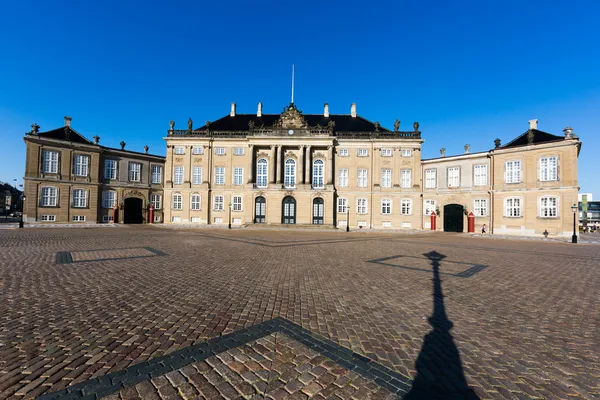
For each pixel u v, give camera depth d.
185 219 46.78
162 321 5.59
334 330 5.32
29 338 4.76
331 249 17.42
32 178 38.69
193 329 5.24
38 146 39.22
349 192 45.78
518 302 7.25
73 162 41.81
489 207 38.94
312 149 46.44
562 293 8.16
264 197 45.41
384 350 4.60
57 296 7.02
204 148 47.50
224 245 18.17
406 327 5.55
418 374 3.94
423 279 9.59
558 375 4.01
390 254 15.60
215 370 3.93
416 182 44.84
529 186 35.75
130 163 47.28
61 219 40.66
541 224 34.69
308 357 4.32
